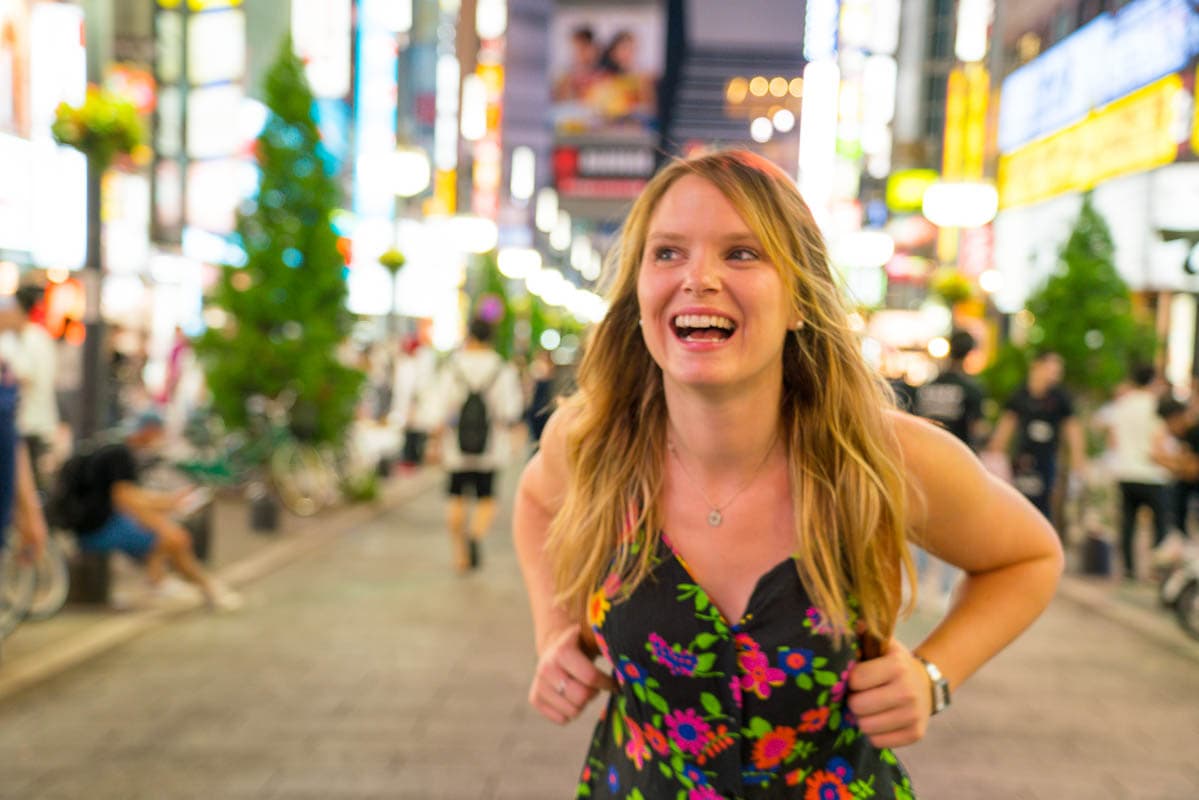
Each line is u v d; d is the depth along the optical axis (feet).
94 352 28.04
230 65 92.43
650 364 4.84
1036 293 45.75
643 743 4.97
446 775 13.69
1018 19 95.50
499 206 196.24
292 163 41.47
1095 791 13.78
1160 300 62.80
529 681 18.26
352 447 42.93
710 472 4.60
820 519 4.42
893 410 4.89
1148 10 68.23
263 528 34.71
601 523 4.78
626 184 185.57
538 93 238.68
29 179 62.80
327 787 13.17
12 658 18.44
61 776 13.35
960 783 13.96
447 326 111.24
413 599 25.11
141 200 78.07
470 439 28.58
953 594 5.08
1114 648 21.71
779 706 4.49
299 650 20.03
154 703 16.48
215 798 12.75
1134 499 29.43
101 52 27.58
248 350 40.01
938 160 141.59
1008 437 30.73
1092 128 76.64
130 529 22.74
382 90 122.62
